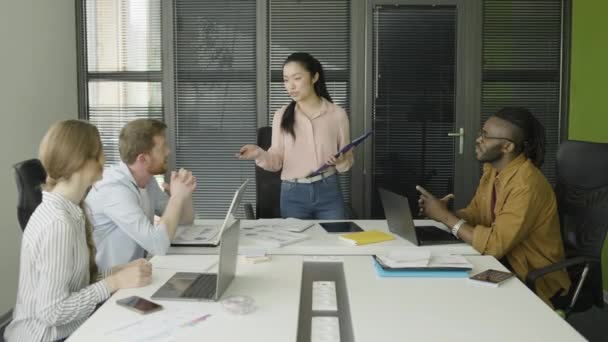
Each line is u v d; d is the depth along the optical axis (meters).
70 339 1.34
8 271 3.44
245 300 1.56
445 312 1.55
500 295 1.69
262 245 2.26
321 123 3.13
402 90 4.46
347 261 2.08
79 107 4.54
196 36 4.49
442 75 4.45
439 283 1.81
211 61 4.51
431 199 2.44
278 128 3.20
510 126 2.37
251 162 4.60
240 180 4.61
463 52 4.41
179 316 1.50
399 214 2.35
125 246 2.29
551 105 4.47
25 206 2.13
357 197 4.53
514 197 2.28
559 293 2.37
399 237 2.43
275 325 1.44
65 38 4.28
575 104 4.30
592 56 4.03
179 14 4.48
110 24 4.52
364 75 4.45
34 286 1.65
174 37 4.48
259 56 4.46
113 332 1.39
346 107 4.50
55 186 1.73
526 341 1.35
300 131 3.13
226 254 1.69
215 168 4.61
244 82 4.52
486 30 4.42
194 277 1.83
